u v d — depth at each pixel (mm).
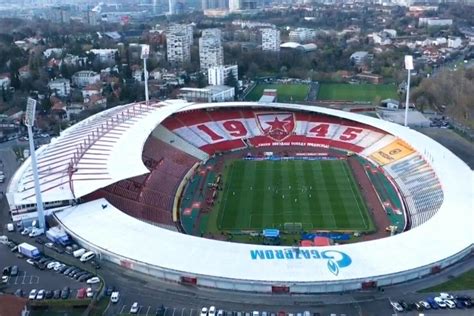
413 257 99688
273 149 189875
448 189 128875
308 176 163000
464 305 89812
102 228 112500
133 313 88812
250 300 92438
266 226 130000
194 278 96812
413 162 161250
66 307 91312
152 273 100688
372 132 191000
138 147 147250
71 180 129875
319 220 132750
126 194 136000
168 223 130625
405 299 92125
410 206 137875
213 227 130000
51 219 120625
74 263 105062
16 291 95375
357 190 151250
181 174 161125
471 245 104812
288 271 95125
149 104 192000
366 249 101812
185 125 192375
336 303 91312
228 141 192000
